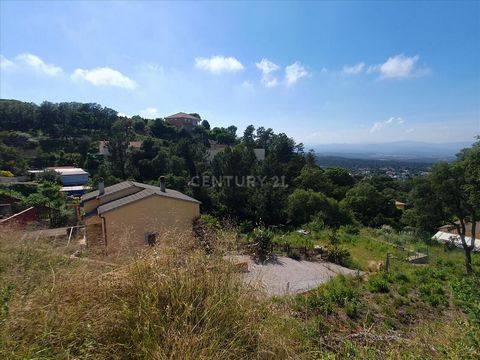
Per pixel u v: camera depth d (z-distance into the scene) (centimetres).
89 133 6750
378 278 902
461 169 1741
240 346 226
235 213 3700
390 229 2934
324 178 4562
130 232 364
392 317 653
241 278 299
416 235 2459
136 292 247
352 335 386
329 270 1139
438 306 713
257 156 6050
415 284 923
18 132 5900
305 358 250
